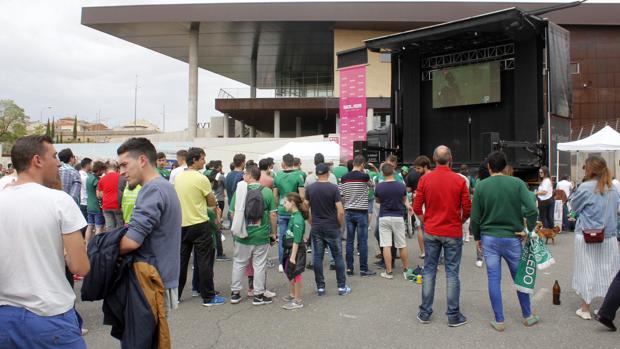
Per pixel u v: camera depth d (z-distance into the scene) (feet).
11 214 8.06
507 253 16.37
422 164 28.86
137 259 9.89
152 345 9.79
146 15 104.27
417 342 15.10
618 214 17.15
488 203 16.37
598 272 16.89
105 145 93.56
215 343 15.14
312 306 19.27
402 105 60.90
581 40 103.40
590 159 17.19
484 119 54.80
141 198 10.07
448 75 55.83
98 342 15.38
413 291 21.49
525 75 49.67
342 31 110.11
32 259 8.10
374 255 31.01
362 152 52.21
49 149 8.80
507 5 98.94
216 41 121.60
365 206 24.77
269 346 14.87
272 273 25.57
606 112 102.37
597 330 15.98
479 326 16.55
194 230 19.20
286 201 19.58
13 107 185.88
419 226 28.81
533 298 19.98
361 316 17.88
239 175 27.86
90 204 29.81
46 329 8.08
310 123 137.90
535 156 49.11
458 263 16.78
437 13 101.40
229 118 128.16
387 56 93.35
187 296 21.03
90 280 9.46
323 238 20.94
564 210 41.39
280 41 121.70
